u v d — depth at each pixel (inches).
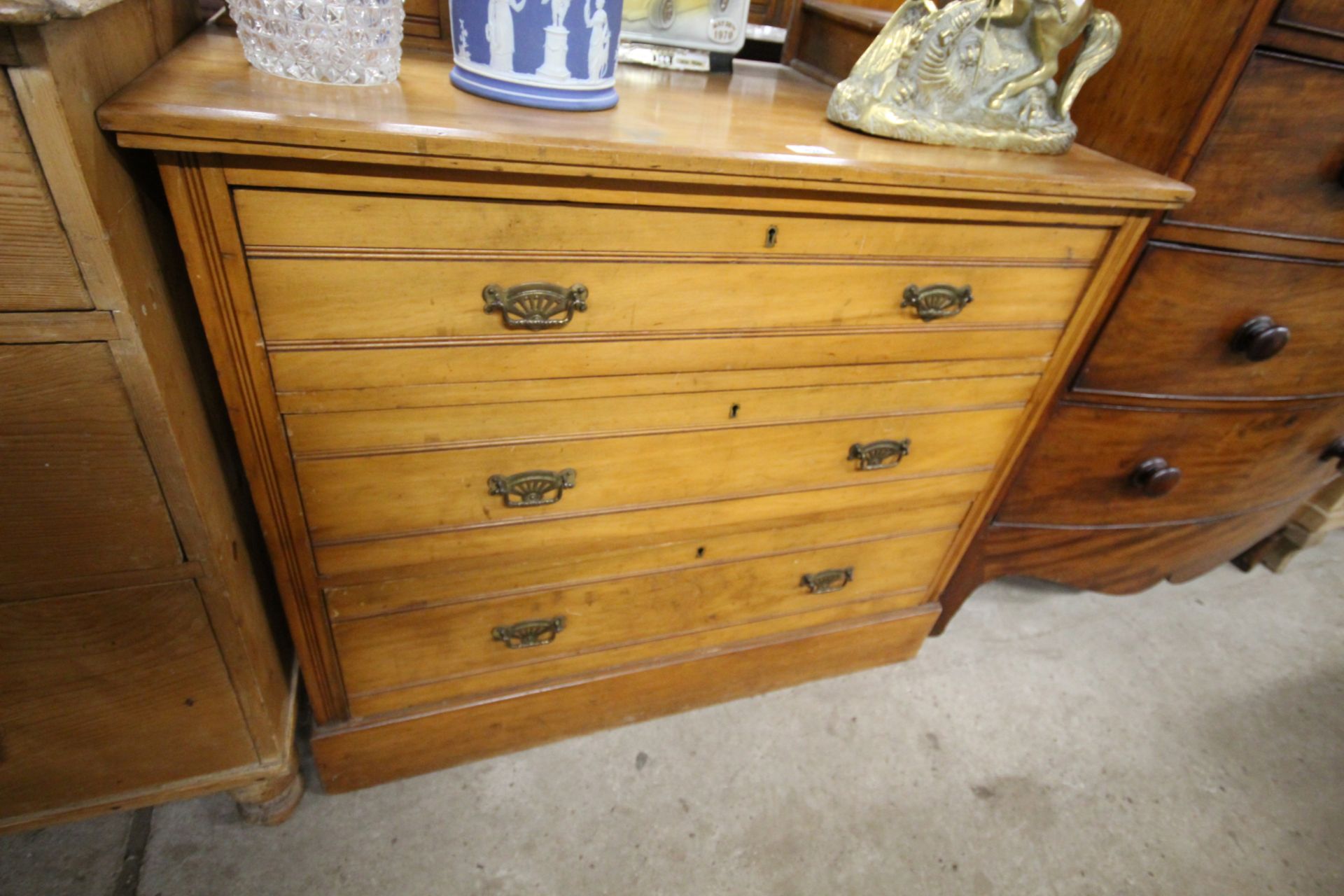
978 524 46.9
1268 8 30.1
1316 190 36.1
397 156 21.6
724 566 40.7
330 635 33.9
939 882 40.7
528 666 40.1
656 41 38.4
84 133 18.7
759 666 47.4
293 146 20.8
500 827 40.3
